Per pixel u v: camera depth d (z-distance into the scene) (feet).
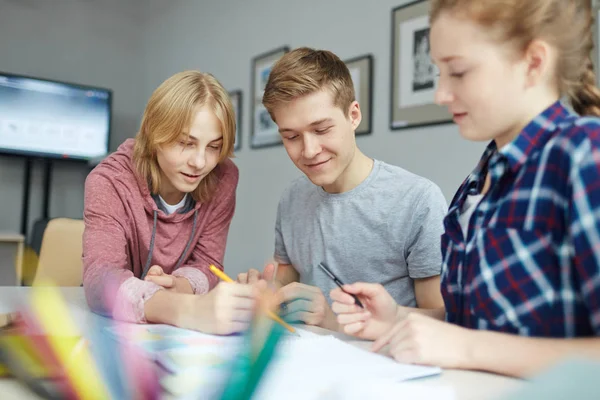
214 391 1.43
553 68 1.85
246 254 8.43
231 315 2.14
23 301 2.43
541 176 1.80
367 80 6.47
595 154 1.62
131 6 11.23
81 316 2.70
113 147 10.94
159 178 3.73
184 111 3.28
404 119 6.02
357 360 1.77
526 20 1.77
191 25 10.01
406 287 3.67
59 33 10.37
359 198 3.72
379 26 6.39
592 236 1.57
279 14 8.00
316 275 3.86
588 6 1.97
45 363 1.55
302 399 1.40
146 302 2.56
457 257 2.22
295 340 2.04
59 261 5.99
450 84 1.89
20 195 9.82
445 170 5.59
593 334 1.70
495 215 1.96
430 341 1.74
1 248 8.17
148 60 11.21
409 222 3.55
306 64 3.18
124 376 1.54
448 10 1.84
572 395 1.24
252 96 8.45
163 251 3.85
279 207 4.24
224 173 4.11
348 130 3.30
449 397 1.42
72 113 9.82
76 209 10.34
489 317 1.93
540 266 1.80
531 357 1.57
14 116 9.30
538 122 1.86
